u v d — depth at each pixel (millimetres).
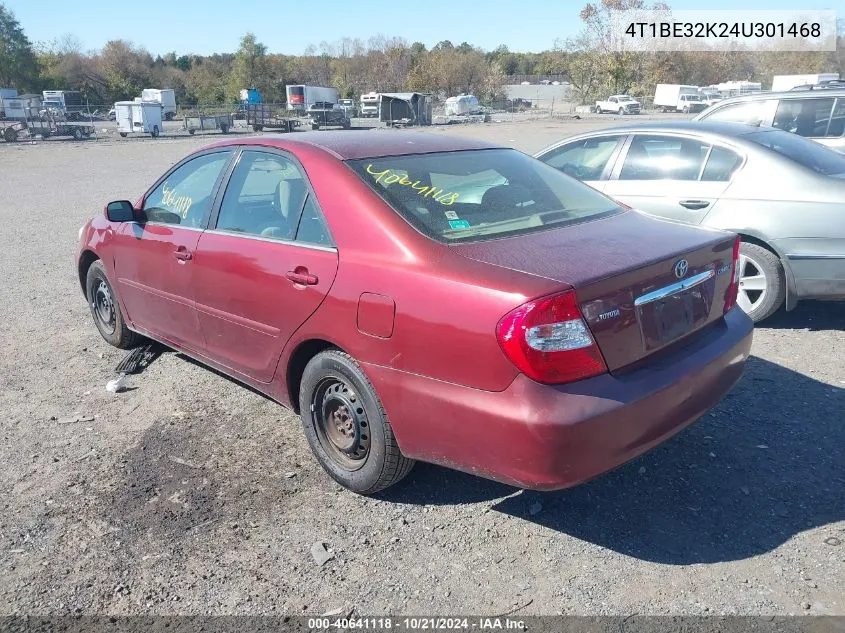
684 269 3180
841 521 3197
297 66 87500
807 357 5070
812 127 8492
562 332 2721
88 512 3449
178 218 4559
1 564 3084
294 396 3842
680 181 5914
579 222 3561
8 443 4156
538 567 2988
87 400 4723
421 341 2984
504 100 73875
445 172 3754
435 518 3354
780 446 3844
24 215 13102
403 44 86938
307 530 3283
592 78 63844
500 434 2793
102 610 2809
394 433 3201
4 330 6234
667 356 3141
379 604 2809
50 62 80562
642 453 2979
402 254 3135
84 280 5816
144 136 42406
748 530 3162
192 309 4359
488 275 2873
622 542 3123
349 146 3824
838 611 2668
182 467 3848
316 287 3414
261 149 4074
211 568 3037
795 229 5316
